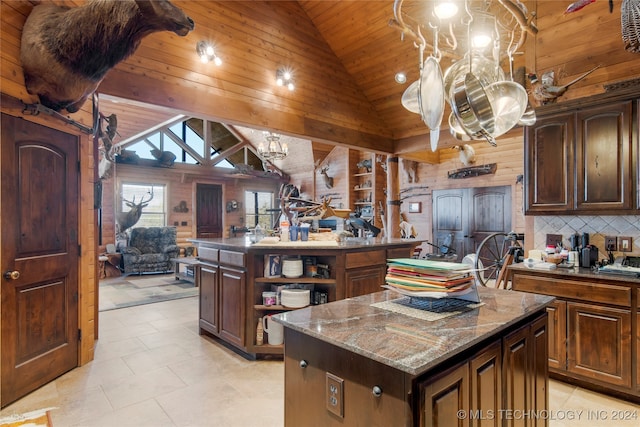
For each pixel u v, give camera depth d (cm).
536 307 169
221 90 406
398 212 638
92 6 225
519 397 158
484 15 197
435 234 796
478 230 723
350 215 432
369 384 117
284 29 474
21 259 253
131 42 237
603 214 289
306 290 329
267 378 287
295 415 146
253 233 458
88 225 321
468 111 176
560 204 310
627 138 274
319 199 1029
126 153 811
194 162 995
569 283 275
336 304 176
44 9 253
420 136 591
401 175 864
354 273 338
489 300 182
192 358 327
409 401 107
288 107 473
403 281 170
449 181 771
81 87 257
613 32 326
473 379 130
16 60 239
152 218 909
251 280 326
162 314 477
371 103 588
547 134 317
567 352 276
